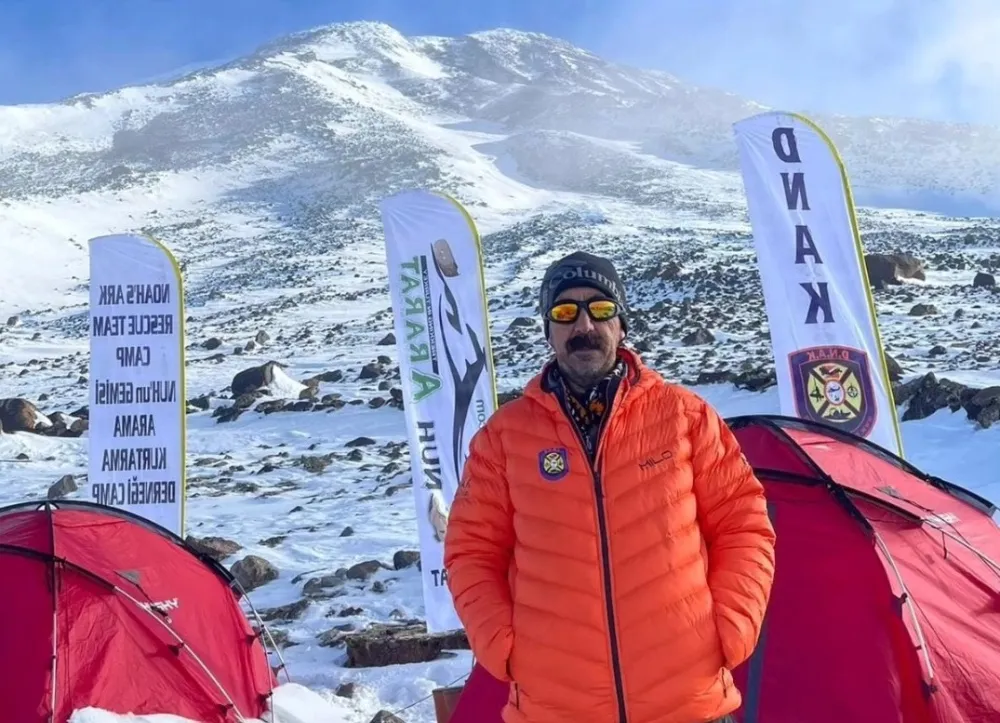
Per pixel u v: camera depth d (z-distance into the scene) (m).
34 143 163.62
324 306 56.59
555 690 2.84
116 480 9.02
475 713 5.10
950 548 5.12
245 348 40.84
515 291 50.69
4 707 5.15
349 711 6.51
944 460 12.86
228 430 25.27
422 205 8.02
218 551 12.48
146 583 5.95
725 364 23.36
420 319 7.93
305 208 116.38
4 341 53.03
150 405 9.08
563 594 2.84
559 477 2.90
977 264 42.47
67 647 5.39
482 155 146.25
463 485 3.14
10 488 20.33
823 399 7.20
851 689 4.64
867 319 7.26
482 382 7.84
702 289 41.06
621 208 101.56
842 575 4.90
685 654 2.82
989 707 4.61
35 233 98.19
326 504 15.88
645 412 2.95
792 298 7.29
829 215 7.35
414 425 7.84
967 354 21.30
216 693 5.82
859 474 5.32
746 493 3.03
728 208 97.81
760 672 4.79
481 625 2.93
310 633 8.85
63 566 5.66
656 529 2.85
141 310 9.16
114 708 5.34
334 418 25.28
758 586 2.91
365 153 139.62
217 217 115.56
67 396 34.09
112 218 112.81
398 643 7.64
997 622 4.92
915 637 4.70
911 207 115.25
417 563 11.08
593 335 3.00
